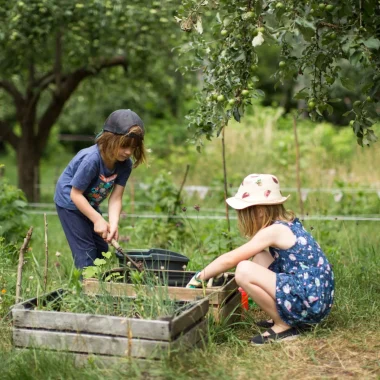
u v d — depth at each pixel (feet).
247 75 12.78
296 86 56.34
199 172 37.35
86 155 14.26
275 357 11.45
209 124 13.51
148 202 30.40
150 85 40.57
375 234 23.38
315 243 12.64
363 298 14.61
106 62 34.71
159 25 29.48
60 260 18.83
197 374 10.47
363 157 35.53
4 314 13.47
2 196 19.94
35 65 37.78
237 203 12.66
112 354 10.77
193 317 11.35
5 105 47.85
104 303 12.05
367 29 12.24
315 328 12.34
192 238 22.41
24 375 10.34
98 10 26.89
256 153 37.35
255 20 12.03
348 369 10.86
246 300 14.40
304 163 35.14
